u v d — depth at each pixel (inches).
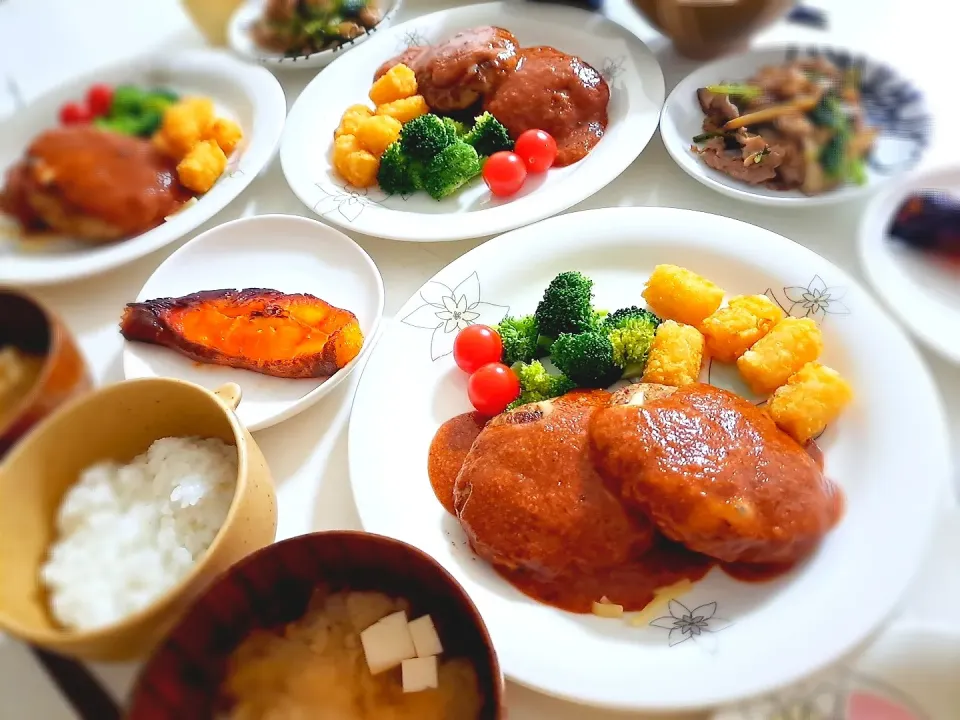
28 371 10.6
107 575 9.9
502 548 11.6
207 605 9.2
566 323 14.3
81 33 19.6
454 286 15.5
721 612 10.9
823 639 10.0
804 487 11.2
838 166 14.7
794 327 13.2
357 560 10.1
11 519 9.8
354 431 13.1
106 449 11.1
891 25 16.7
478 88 18.9
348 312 14.7
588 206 17.1
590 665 10.3
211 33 20.0
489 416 13.8
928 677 9.6
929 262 13.2
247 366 14.2
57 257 15.1
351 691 9.5
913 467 11.4
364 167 17.8
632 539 11.5
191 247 16.2
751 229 15.0
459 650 9.8
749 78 16.9
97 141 15.5
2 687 10.2
